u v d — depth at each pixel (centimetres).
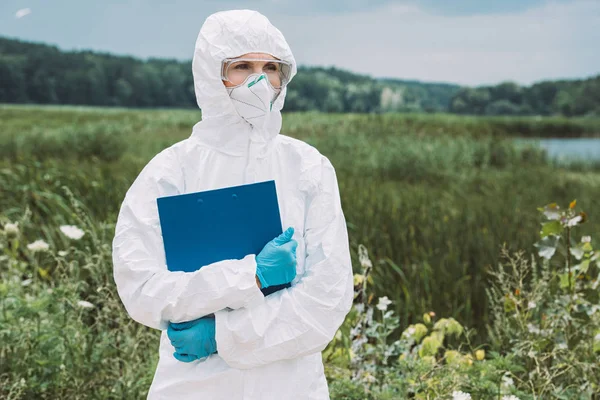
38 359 291
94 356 300
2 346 296
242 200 181
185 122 2442
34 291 383
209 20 198
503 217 589
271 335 173
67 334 308
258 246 183
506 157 1434
